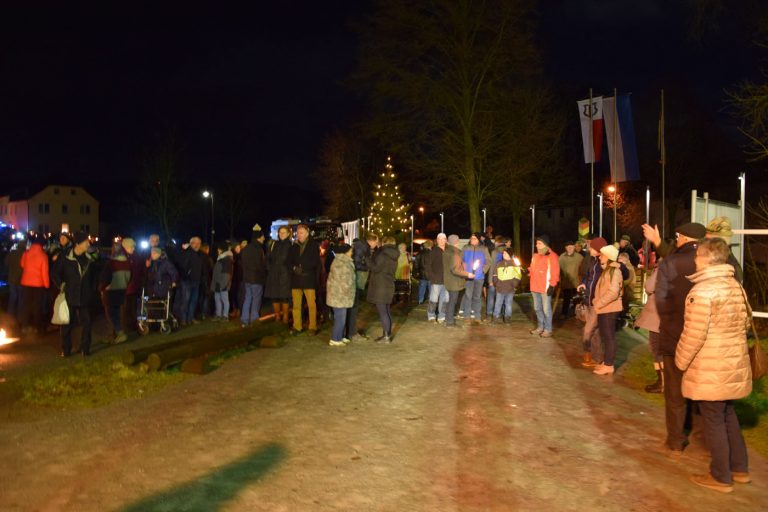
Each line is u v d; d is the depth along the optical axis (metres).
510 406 7.38
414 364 9.67
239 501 4.77
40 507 4.64
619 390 8.20
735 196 41.28
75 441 6.10
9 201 97.56
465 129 25.69
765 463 5.77
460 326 13.83
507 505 4.78
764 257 15.23
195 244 14.43
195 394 7.87
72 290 10.55
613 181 18.88
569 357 10.30
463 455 5.80
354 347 11.12
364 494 4.93
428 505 4.76
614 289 8.82
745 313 5.15
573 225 52.41
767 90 10.93
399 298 18.73
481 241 14.84
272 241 15.11
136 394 7.83
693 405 6.11
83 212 95.00
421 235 54.09
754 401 7.52
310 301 12.48
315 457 5.70
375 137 26.33
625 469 5.51
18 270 14.00
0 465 5.46
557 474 5.38
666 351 5.89
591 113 19.36
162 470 5.36
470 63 25.22
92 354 10.80
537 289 12.36
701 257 5.22
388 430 6.48
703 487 5.16
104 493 4.89
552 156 31.45
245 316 13.09
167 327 13.27
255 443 6.05
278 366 9.52
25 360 10.40
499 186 27.56
